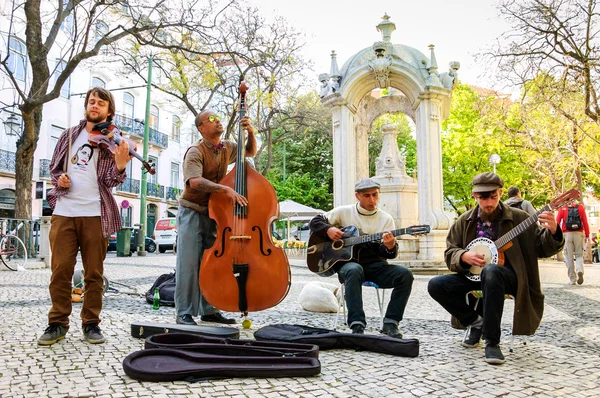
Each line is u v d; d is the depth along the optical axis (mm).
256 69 17578
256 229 4051
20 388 2441
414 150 32844
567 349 3643
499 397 2492
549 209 3303
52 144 26125
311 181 31781
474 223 3742
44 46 12500
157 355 2891
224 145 4633
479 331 3645
